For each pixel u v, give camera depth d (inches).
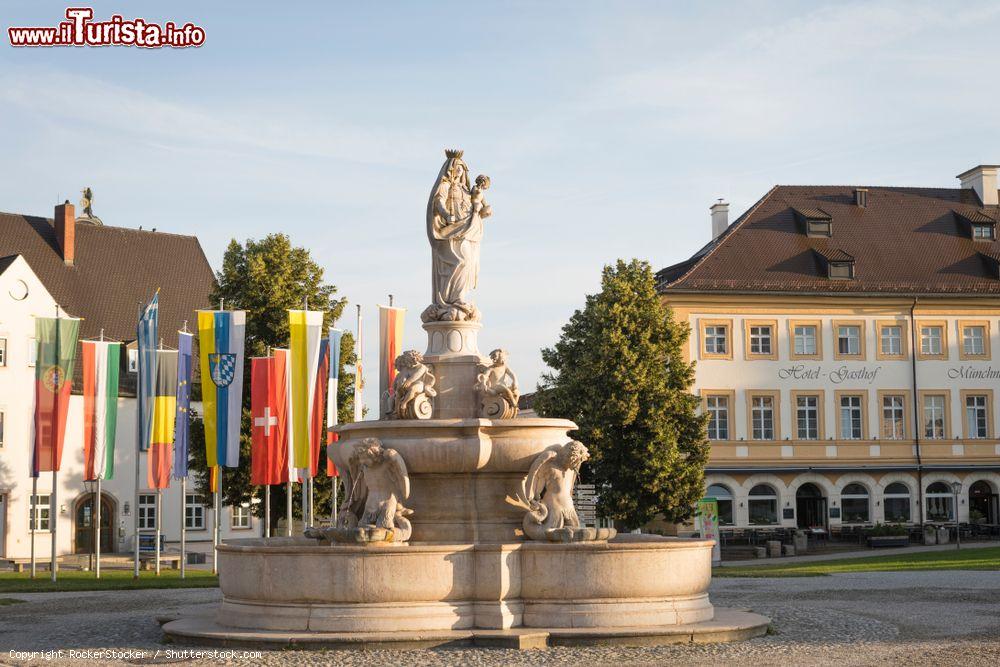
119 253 2812.5
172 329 2751.0
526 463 799.1
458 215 898.1
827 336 2573.8
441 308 880.3
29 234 2696.9
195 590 1240.8
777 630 768.9
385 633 689.0
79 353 2497.5
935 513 2588.6
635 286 1999.3
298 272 1855.3
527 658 643.5
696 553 757.9
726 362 2532.0
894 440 2581.2
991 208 2795.3
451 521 800.3
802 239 2652.6
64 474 2400.3
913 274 2620.6
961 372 2613.2
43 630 807.1
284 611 713.0
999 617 853.8
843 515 2554.1
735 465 2513.5
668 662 629.9
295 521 1876.2
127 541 2470.5
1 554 2311.8
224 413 1408.7
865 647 690.2
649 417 1940.2
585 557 724.0
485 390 845.8
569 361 2048.5
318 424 1422.2
